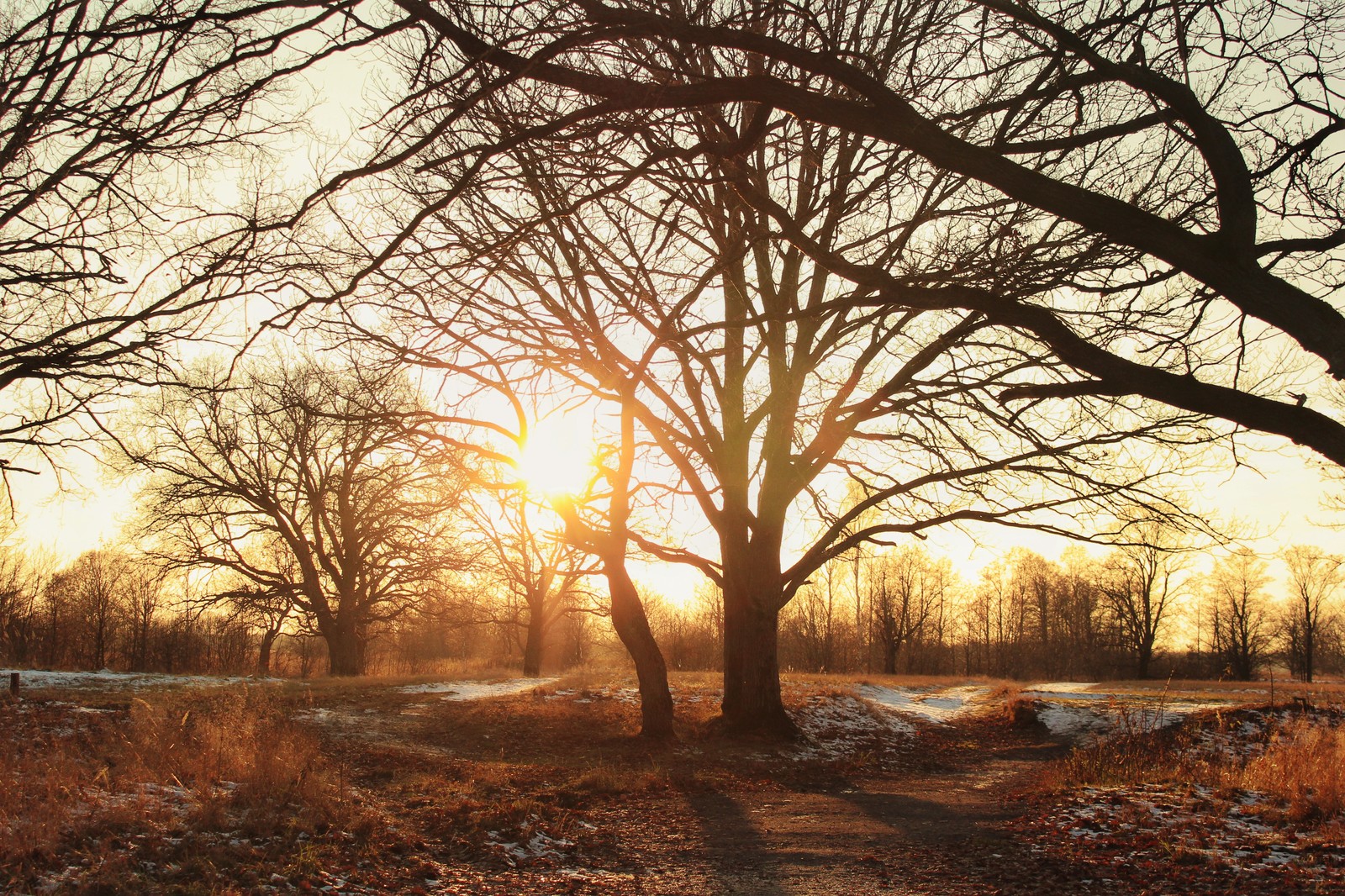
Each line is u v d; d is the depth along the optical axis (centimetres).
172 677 2528
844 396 1578
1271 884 697
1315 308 437
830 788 1401
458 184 468
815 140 1130
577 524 1753
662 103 488
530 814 1026
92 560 5169
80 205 645
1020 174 460
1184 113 452
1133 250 718
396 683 2569
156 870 659
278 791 934
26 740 1165
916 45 757
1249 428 464
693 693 2316
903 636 6725
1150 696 2767
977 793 1361
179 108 512
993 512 1642
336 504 3472
